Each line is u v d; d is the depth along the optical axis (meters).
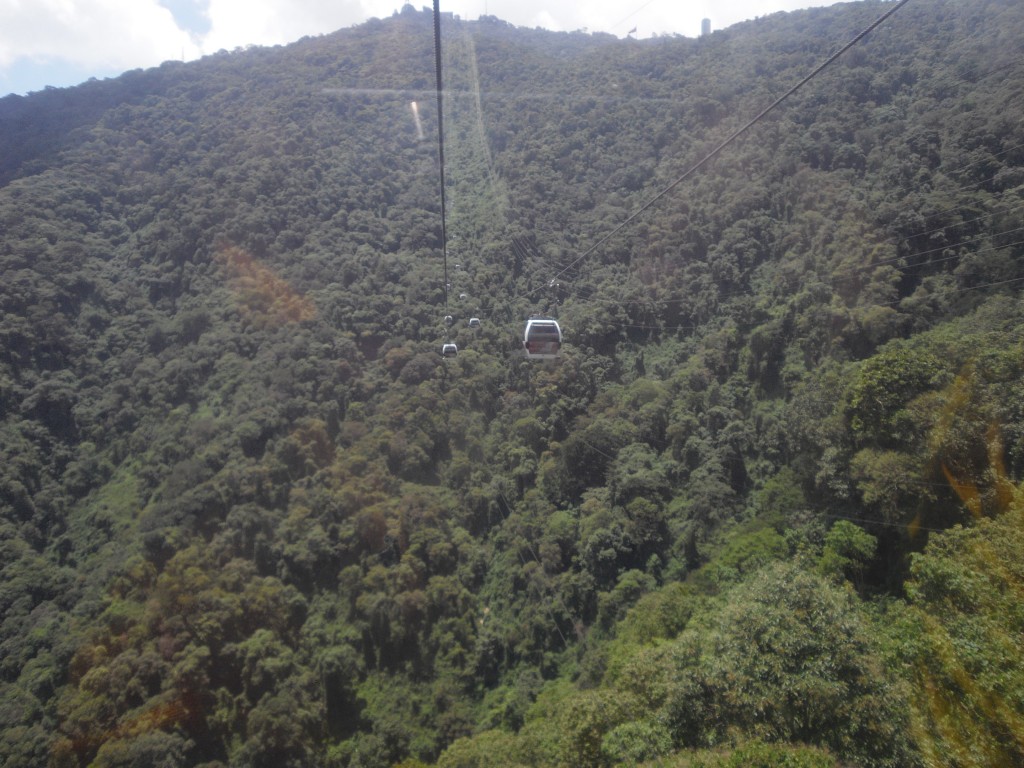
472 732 21.98
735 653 11.04
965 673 8.24
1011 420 15.67
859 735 9.01
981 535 11.38
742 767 8.88
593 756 13.41
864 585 17.67
